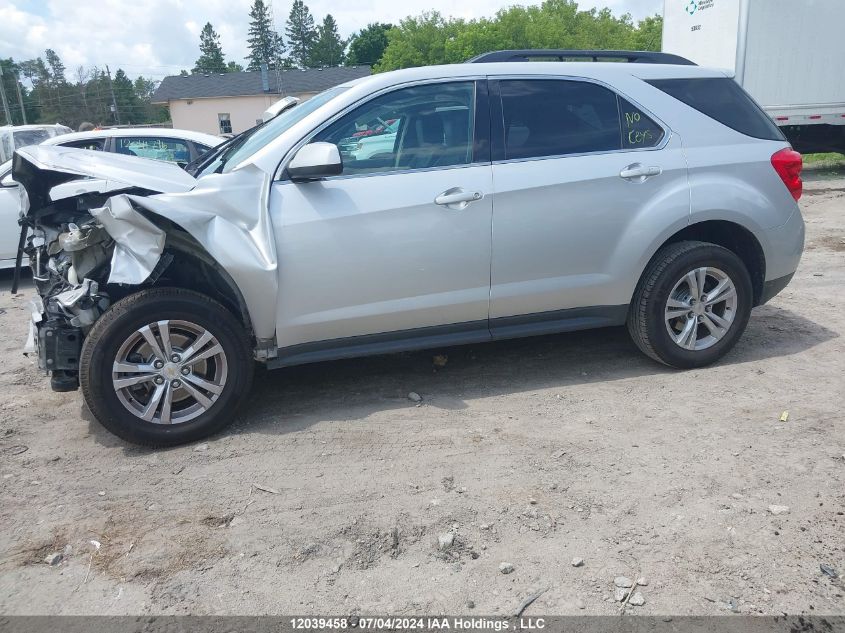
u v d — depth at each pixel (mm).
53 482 3346
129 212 3273
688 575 2539
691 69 4426
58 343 3545
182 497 3174
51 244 4016
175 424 3619
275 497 3148
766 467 3238
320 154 3479
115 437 3812
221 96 56219
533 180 3949
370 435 3715
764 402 3936
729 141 4336
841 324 5238
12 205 7715
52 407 4273
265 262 3529
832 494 3000
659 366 4551
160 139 8016
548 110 4078
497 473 3279
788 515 2865
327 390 4352
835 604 2375
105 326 3398
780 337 5004
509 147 3986
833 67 12992
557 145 4062
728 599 2416
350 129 3793
